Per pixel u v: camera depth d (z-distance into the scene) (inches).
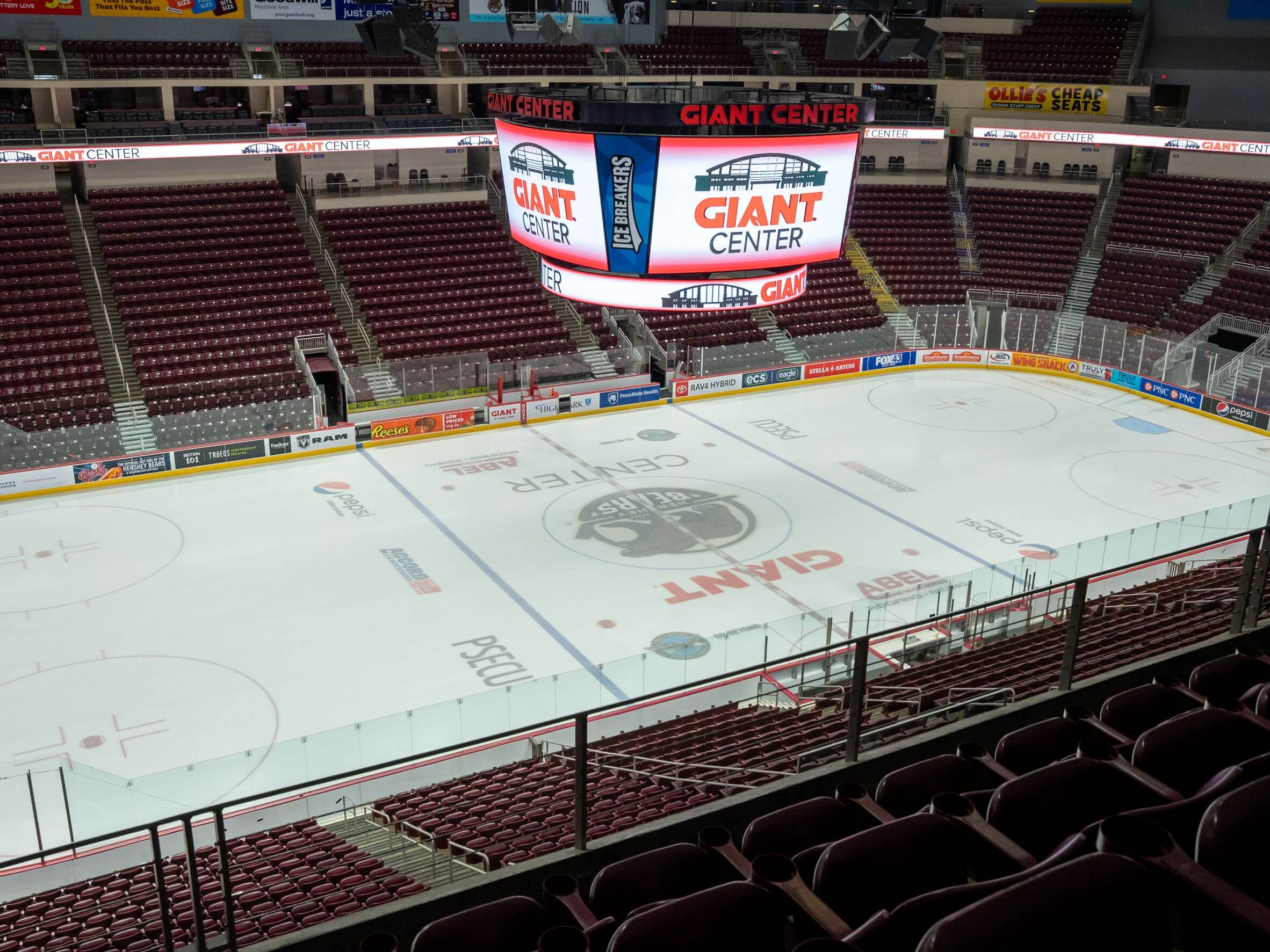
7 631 971.3
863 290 1945.1
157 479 1325.0
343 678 912.3
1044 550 1149.1
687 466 1391.5
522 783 681.6
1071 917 129.3
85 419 1366.9
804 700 716.7
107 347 1507.1
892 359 1806.1
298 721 852.0
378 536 1179.3
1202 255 1897.1
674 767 634.2
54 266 1568.7
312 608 1026.1
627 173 692.1
